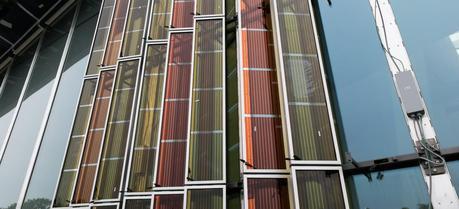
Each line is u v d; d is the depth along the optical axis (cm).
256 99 550
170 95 671
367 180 448
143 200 605
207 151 570
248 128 525
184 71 698
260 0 657
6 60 1402
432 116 436
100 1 1142
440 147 412
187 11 785
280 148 508
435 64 464
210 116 605
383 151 454
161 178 588
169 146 617
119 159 684
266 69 580
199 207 523
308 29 574
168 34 777
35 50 1315
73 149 789
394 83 475
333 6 613
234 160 576
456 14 477
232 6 755
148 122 689
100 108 788
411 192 410
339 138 502
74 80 1023
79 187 702
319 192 440
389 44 506
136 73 782
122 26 895
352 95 521
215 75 647
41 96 1110
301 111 500
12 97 1261
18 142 1063
